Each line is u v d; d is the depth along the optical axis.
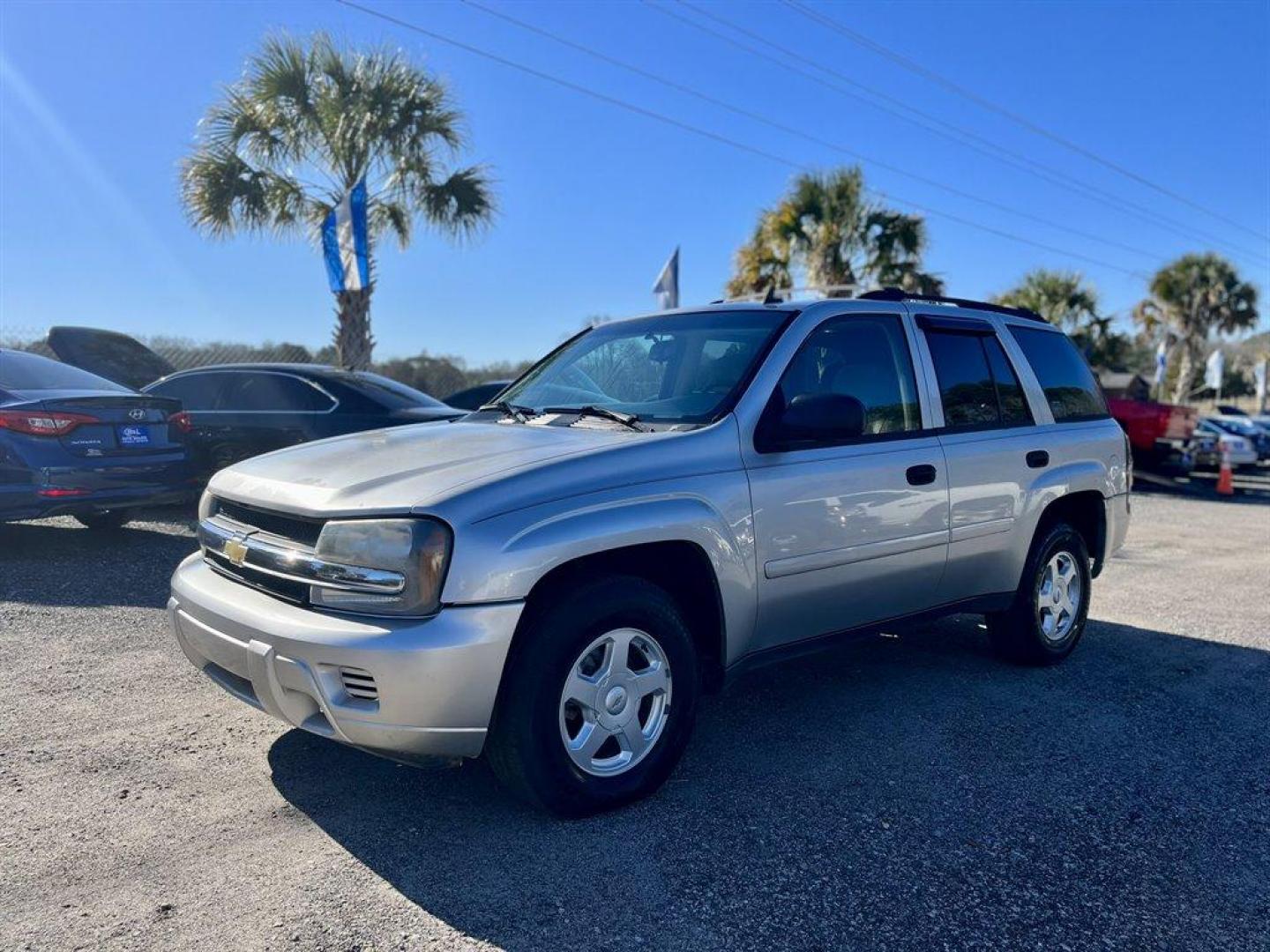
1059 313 28.72
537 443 3.52
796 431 3.85
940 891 2.91
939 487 4.37
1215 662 5.51
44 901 2.74
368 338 14.24
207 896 2.78
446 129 14.38
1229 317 35.03
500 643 2.95
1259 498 16.52
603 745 3.35
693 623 3.73
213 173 13.77
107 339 12.27
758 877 2.96
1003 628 5.12
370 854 3.04
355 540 3.00
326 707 2.94
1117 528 5.65
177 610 3.51
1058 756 4.00
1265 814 3.51
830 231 18.83
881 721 4.34
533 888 2.86
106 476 6.88
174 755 3.76
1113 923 2.78
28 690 4.42
